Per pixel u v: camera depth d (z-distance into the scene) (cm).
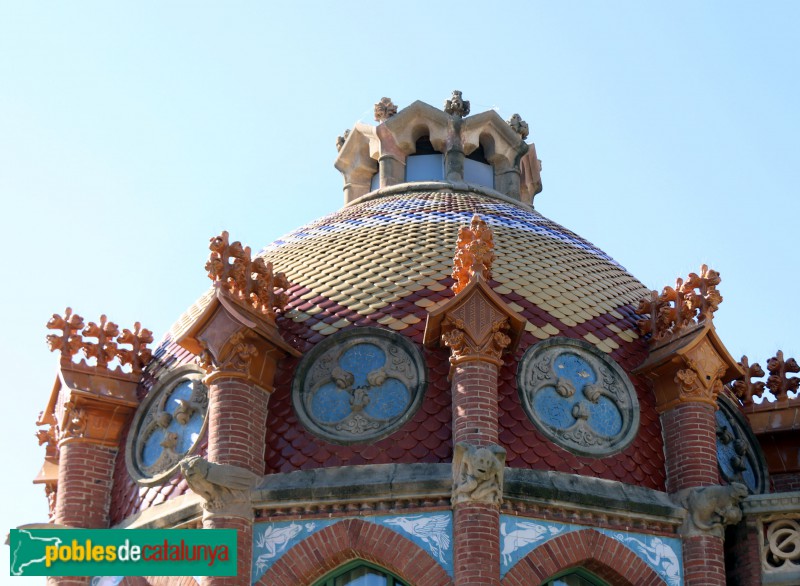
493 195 4150
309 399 3322
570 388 3347
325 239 3759
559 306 3509
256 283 3434
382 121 4275
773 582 3194
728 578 3256
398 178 4241
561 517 3136
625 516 3183
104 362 3644
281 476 3203
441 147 4266
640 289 3766
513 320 3253
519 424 3253
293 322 3472
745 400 3753
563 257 3712
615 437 3328
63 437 3538
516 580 3047
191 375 3491
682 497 3253
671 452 3341
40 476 3716
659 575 3162
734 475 3550
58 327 3650
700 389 3362
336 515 3117
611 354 3450
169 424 3466
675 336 3444
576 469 3238
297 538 3114
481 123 4284
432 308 3388
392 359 3338
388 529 3083
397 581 3094
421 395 3266
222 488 3128
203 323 3322
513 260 3616
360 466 3184
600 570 3145
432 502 3095
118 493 3481
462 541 3017
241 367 3281
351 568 3125
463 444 3077
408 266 3556
